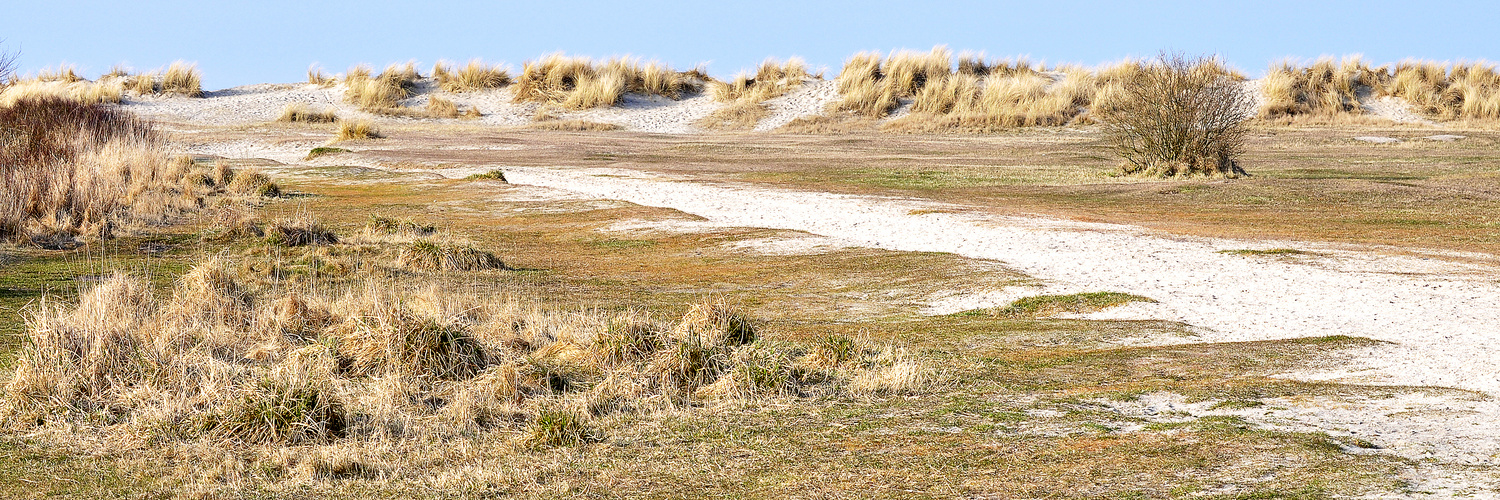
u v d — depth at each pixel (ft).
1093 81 219.20
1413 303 44.83
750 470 23.40
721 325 37.04
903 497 21.22
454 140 175.22
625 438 26.21
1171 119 119.44
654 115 225.15
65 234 72.79
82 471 25.16
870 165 136.67
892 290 51.60
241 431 26.91
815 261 61.21
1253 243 65.77
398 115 223.92
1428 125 198.08
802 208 88.12
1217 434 24.30
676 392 30.42
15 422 28.66
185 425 27.58
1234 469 21.90
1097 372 32.45
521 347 36.35
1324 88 214.90
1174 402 28.02
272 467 24.91
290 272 57.52
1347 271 54.29
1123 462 22.67
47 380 29.96
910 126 206.08
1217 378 31.53
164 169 109.40
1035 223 76.69
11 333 40.83
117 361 31.40
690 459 24.34
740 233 73.20
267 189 105.19
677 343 32.63
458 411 28.17
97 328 32.73
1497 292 47.67
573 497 22.13
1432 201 90.68
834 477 22.62
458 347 33.22
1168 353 35.09
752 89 234.99
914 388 30.50
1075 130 195.11
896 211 84.69
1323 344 36.01
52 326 32.48
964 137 188.24
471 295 46.75
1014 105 214.28
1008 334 39.58
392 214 91.50
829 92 233.14
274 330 38.09
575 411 27.78
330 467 24.53
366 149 157.38
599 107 227.40
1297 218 82.33
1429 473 21.27
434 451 25.79
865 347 35.55
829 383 31.45
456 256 61.11
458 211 92.99
